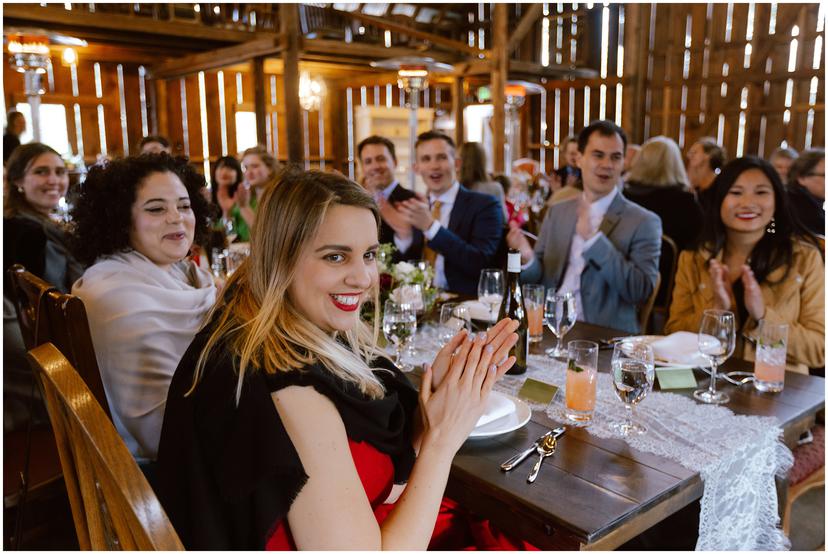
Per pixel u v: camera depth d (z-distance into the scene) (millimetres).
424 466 1040
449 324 1892
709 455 1270
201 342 1028
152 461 1541
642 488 1150
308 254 998
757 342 1647
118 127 7719
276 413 890
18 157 2779
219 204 4438
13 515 1941
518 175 6914
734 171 2072
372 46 6758
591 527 1025
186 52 7074
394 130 8602
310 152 9133
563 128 9062
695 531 1637
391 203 3404
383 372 1244
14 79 6930
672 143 3713
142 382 1506
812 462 1814
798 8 6688
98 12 5492
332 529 883
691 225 3574
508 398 1534
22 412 2074
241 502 876
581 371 1433
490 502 1185
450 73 7371
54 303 1371
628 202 2613
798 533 2172
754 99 7145
